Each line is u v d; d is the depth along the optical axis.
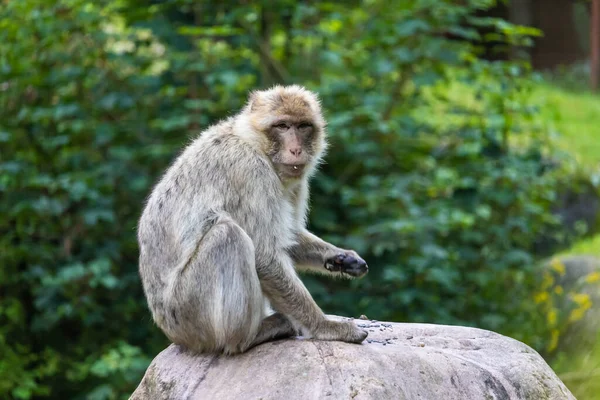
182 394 7.46
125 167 14.41
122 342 13.66
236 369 7.39
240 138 7.99
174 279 7.68
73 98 14.58
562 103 22.33
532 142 16.30
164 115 14.91
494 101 15.09
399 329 8.48
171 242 7.85
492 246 14.69
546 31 23.11
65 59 14.55
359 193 14.22
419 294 13.72
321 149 8.63
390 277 13.35
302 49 16.66
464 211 14.39
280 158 7.98
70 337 15.13
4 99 14.57
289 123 8.05
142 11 14.68
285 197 8.29
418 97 15.86
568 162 16.95
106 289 14.49
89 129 14.35
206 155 7.94
